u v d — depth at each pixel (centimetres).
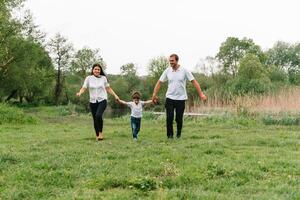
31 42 4803
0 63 4594
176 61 1225
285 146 1111
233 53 9469
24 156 884
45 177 699
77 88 7575
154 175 710
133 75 8550
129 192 606
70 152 948
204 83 6450
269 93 2388
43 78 5709
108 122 2238
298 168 760
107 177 673
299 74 8544
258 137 1288
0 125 1944
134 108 1270
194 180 670
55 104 7231
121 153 925
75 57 7650
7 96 5778
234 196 579
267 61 11194
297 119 1970
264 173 725
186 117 2292
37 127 1828
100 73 1256
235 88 3634
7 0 4491
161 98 5506
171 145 1080
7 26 4478
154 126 1817
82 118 3000
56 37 7212
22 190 621
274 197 563
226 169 730
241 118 2006
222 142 1145
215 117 2117
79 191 619
